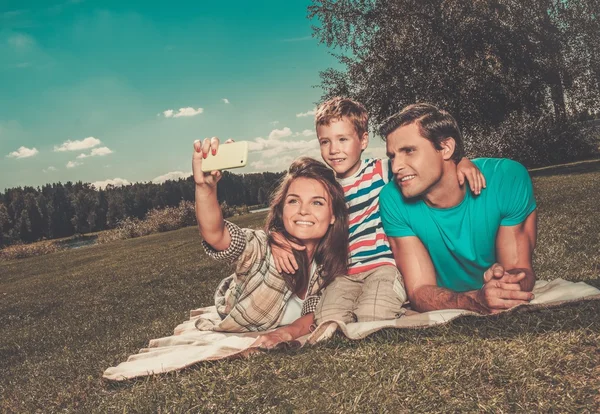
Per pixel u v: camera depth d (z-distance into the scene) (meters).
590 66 22.97
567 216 8.01
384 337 2.85
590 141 28.69
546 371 2.19
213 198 3.11
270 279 3.43
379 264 3.44
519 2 21.89
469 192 3.09
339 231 3.45
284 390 2.39
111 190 108.75
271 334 3.09
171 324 5.48
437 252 3.25
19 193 107.00
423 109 2.95
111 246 29.61
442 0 21.75
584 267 4.37
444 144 2.94
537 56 22.09
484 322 2.79
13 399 3.45
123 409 2.48
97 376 3.54
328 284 3.51
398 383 2.28
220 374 2.69
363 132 3.86
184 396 2.49
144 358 3.33
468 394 2.12
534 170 25.27
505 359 2.31
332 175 3.43
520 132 28.06
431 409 2.06
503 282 2.83
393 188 3.28
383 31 22.55
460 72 21.53
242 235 3.34
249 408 2.28
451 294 3.06
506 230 3.15
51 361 4.70
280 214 3.45
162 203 106.19
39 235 97.62
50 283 15.30
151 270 13.41
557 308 2.83
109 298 9.83
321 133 3.84
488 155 27.75
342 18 22.77
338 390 2.31
